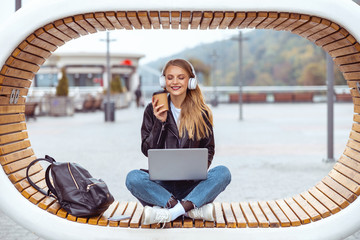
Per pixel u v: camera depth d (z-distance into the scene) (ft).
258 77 267.18
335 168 11.57
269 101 104.73
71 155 28.17
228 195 17.94
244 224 9.98
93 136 39.17
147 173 10.34
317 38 10.62
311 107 83.35
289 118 56.70
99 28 10.44
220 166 10.27
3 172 9.91
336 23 9.41
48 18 9.27
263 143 33.37
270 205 11.21
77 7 9.21
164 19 9.82
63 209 10.08
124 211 10.86
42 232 9.88
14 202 9.85
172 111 10.62
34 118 58.44
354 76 10.46
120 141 35.40
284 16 9.39
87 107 77.87
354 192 10.06
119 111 80.84
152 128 10.33
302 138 35.99
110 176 21.75
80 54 118.01
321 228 9.91
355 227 9.93
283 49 266.77
